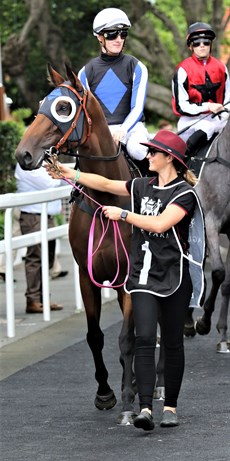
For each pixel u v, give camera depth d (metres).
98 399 7.37
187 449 6.28
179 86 9.97
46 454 6.26
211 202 9.60
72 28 24.94
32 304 11.50
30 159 6.78
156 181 6.64
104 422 7.02
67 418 7.14
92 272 7.23
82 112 6.94
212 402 7.48
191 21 22.97
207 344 9.80
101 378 7.34
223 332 9.45
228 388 7.93
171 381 6.75
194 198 6.54
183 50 24.27
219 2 22.52
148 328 6.47
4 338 10.10
